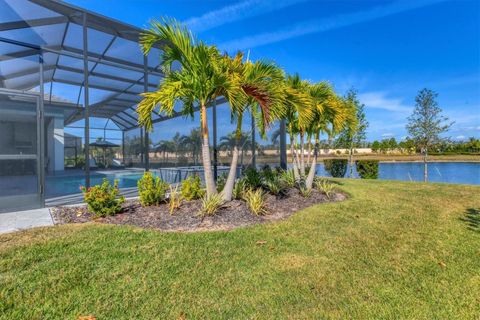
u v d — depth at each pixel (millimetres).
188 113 6098
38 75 5918
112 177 13891
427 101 13211
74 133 17016
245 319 2205
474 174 18266
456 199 7141
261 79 5312
